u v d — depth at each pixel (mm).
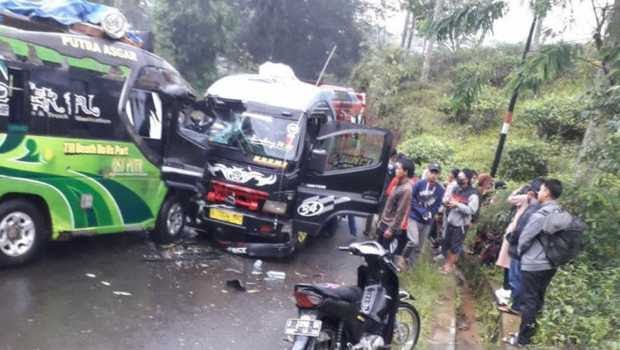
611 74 7137
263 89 9297
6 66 6109
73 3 7043
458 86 8961
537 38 12531
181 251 8297
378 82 25078
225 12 24891
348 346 4684
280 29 34406
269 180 8547
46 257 7066
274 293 7129
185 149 8539
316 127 9484
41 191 6586
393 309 5039
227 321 5980
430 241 10281
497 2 7781
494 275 8523
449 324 6539
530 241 5754
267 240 8867
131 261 7457
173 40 24312
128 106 7574
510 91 7688
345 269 8930
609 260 7004
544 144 15125
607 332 5617
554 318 5910
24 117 6324
